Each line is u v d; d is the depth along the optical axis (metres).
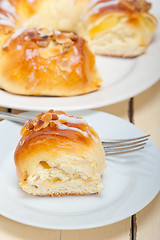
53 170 0.43
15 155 0.43
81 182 0.43
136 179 0.44
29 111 0.53
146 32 0.68
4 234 0.41
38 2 0.68
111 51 0.67
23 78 0.56
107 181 0.44
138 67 0.63
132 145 0.47
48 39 0.58
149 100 0.59
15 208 0.41
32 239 0.40
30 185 0.42
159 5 0.76
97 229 0.41
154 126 0.54
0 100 0.53
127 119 0.55
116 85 0.58
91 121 0.50
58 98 0.55
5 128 0.48
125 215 0.40
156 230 0.42
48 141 0.42
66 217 0.40
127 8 0.67
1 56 0.58
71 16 0.70
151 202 0.44
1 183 0.43
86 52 0.59
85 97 0.55
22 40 0.58
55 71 0.56
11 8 0.66
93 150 0.43
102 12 0.68
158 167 0.45
